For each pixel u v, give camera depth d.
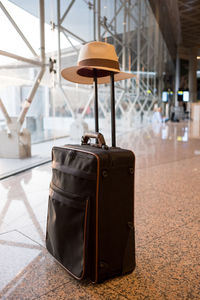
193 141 8.59
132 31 11.58
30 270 1.73
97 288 1.55
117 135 10.43
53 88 7.34
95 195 1.48
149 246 2.04
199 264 1.80
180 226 2.40
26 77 5.71
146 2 11.92
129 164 1.61
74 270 1.58
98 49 1.65
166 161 5.33
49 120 9.03
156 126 15.69
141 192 3.39
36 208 2.85
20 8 5.16
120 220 1.61
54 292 1.51
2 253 1.93
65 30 7.27
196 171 4.50
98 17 8.30
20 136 5.71
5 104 6.29
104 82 2.11
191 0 13.98
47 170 4.75
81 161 1.56
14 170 4.59
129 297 1.47
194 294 1.50
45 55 5.75
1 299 1.45
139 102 14.68
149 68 15.79
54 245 1.77
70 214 1.61
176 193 3.35
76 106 9.10
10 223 2.46
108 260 1.58
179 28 19.48
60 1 6.85
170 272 1.71
